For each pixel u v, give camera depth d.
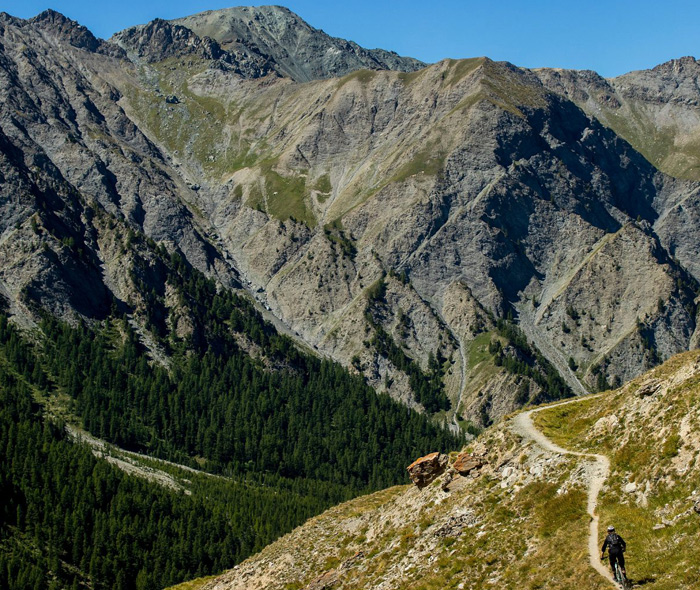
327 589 68.31
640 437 58.03
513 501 60.91
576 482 57.94
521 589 48.81
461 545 59.69
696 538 43.81
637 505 51.34
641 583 42.44
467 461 69.81
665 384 62.41
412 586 58.03
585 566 46.31
